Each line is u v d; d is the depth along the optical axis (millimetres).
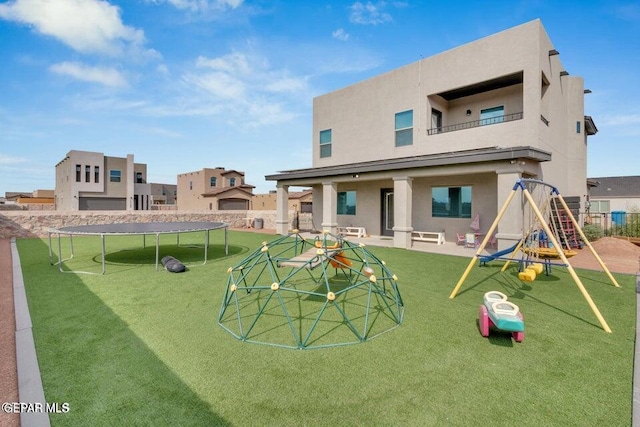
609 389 2877
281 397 2768
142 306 5148
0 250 10836
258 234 17109
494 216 11703
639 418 2486
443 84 12656
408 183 11602
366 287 6352
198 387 2916
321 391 2852
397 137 14234
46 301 5371
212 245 12531
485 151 9641
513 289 6234
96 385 2941
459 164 10305
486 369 3221
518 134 10789
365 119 15469
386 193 15289
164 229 8570
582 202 15227
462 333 4117
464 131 12070
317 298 5676
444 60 12617
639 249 10422
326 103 17328
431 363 3342
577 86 14938
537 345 3770
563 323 4469
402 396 2777
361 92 15625
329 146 17266
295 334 3771
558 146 13227
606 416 2516
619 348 3689
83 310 4938
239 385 2949
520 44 10688
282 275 7465
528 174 10203
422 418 2496
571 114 14898
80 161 34125
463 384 2957
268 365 3303
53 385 2939
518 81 11781
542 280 6953
